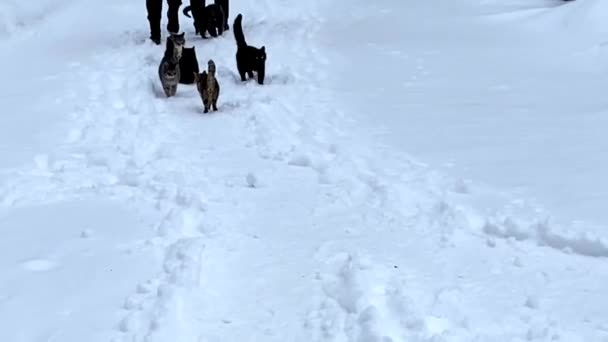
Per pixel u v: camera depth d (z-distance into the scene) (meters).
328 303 3.79
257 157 6.58
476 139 6.47
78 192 5.76
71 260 4.38
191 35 12.46
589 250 4.29
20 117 7.91
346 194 5.48
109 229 4.90
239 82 9.37
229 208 5.30
